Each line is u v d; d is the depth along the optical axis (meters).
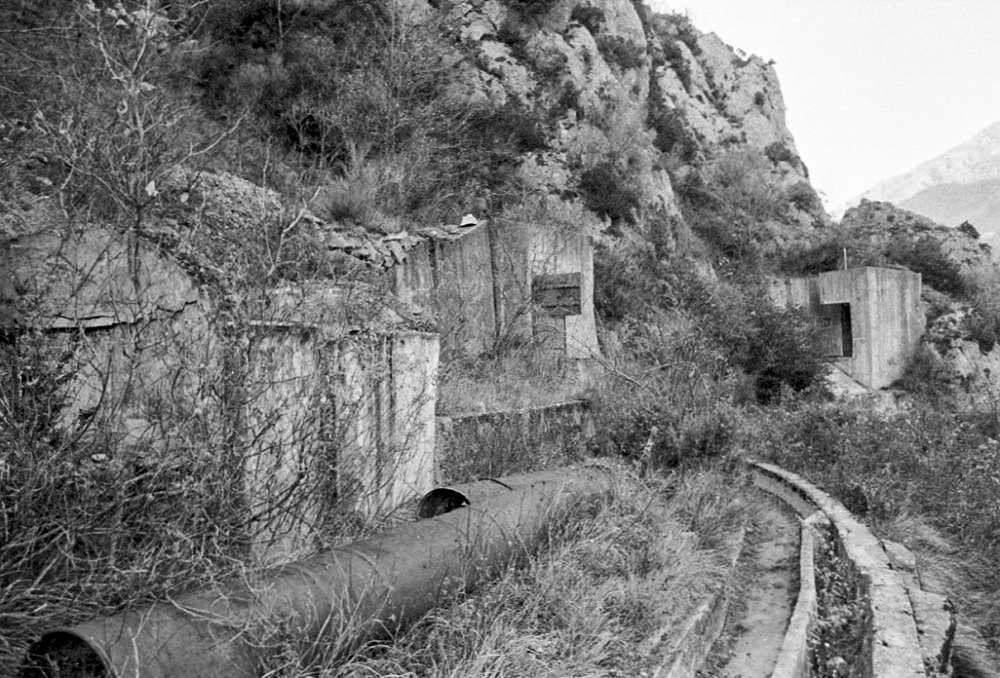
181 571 3.50
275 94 16.59
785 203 34.19
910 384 27.03
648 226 23.31
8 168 5.08
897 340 27.86
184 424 4.15
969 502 9.22
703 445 8.89
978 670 5.71
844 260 29.19
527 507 5.58
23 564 3.48
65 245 4.79
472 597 4.45
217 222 5.65
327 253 8.20
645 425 8.95
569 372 12.53
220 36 17.28
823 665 5.63
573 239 15.34
